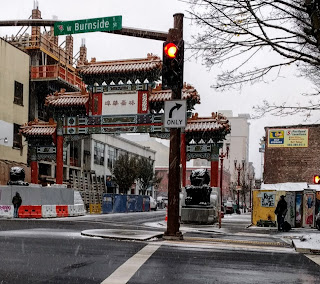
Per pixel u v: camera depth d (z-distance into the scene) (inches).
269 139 1472.7
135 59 1264.8
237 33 427.2
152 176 2477.9
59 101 1312.7
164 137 1240.2
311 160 1421.0
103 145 2182.6
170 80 516.4
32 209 1055.0
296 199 1007.6
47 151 1366.9
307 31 443.8
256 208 1003.9
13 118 1427.2
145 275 285.1
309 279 294.2
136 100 1256.8
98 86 1294.3
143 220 1125.1
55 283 252.8
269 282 276.7
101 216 1257.4
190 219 1009.5
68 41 1947.6
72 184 1791.3
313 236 616.7
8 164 1342.3
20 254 365.7
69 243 458.3
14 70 1444.4
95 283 255.0
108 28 564.7
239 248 476.4
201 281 270.8
